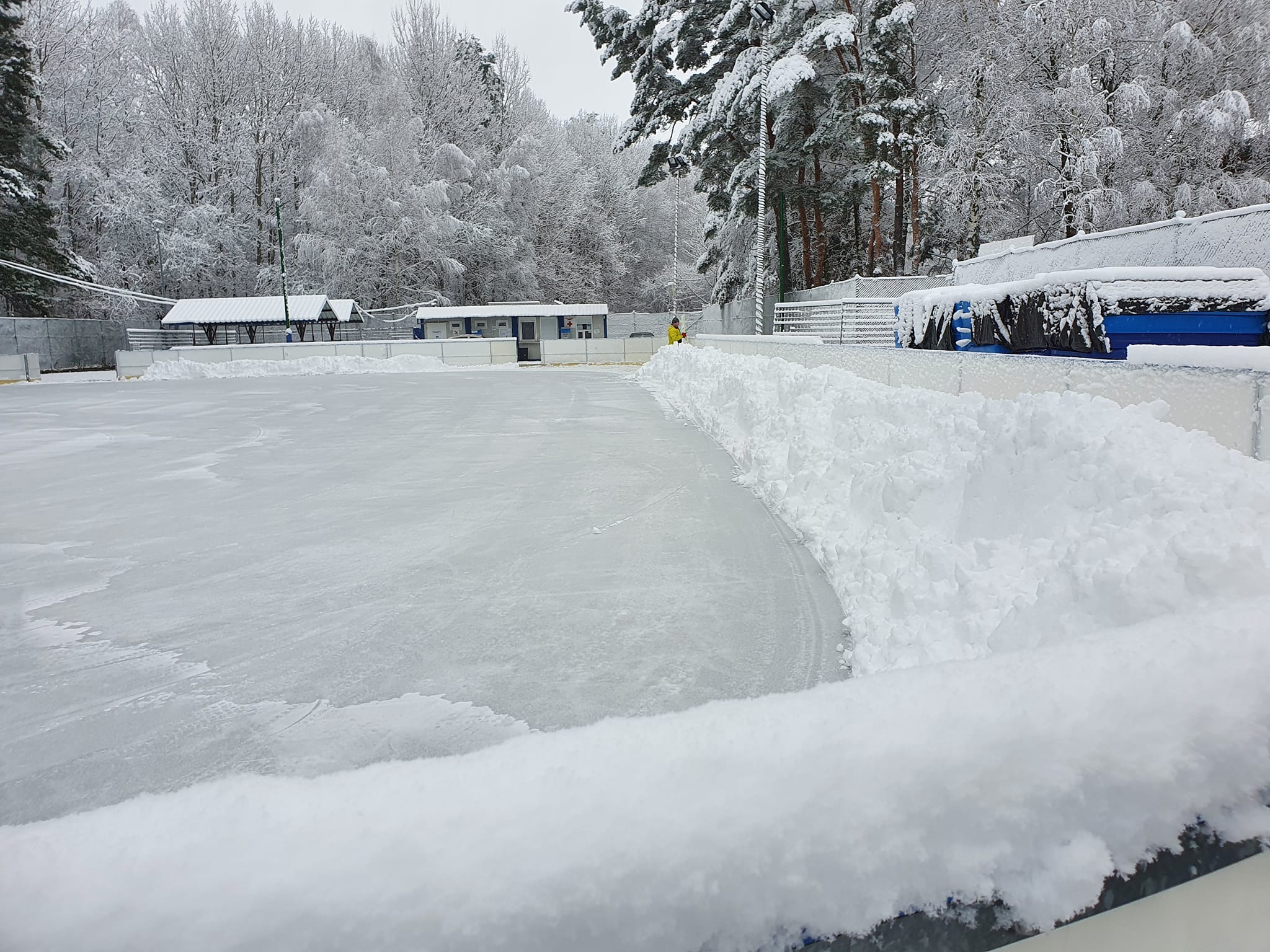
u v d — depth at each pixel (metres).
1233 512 2.12
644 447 9.87
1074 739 0.74
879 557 3.78
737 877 0.60
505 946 0.54
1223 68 23.88
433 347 36.53
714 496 6.71
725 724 0.77
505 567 4.78
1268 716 0.80
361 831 0.59
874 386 5.95
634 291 66.12
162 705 3.01
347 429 12.66
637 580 4.43
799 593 4.09
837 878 0.62
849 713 0.79
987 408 3.82
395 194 48.31
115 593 4.39
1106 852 0.69
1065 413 3.11
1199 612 1.04
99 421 14.31
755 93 28.45
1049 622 2.22
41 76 42.50
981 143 25.14
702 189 37.59
